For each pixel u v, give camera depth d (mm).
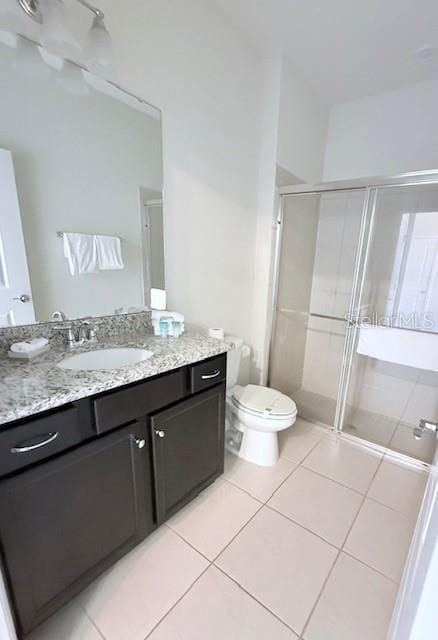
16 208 1139
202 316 1944
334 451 1997
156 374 1146
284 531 1389
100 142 1310
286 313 2516
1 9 962
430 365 1933
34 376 999
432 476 930
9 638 821
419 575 595
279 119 1981
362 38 1728
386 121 2256
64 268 1303
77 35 1110
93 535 1057
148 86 1382
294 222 2344
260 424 1705
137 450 1135
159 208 1566
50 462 887
